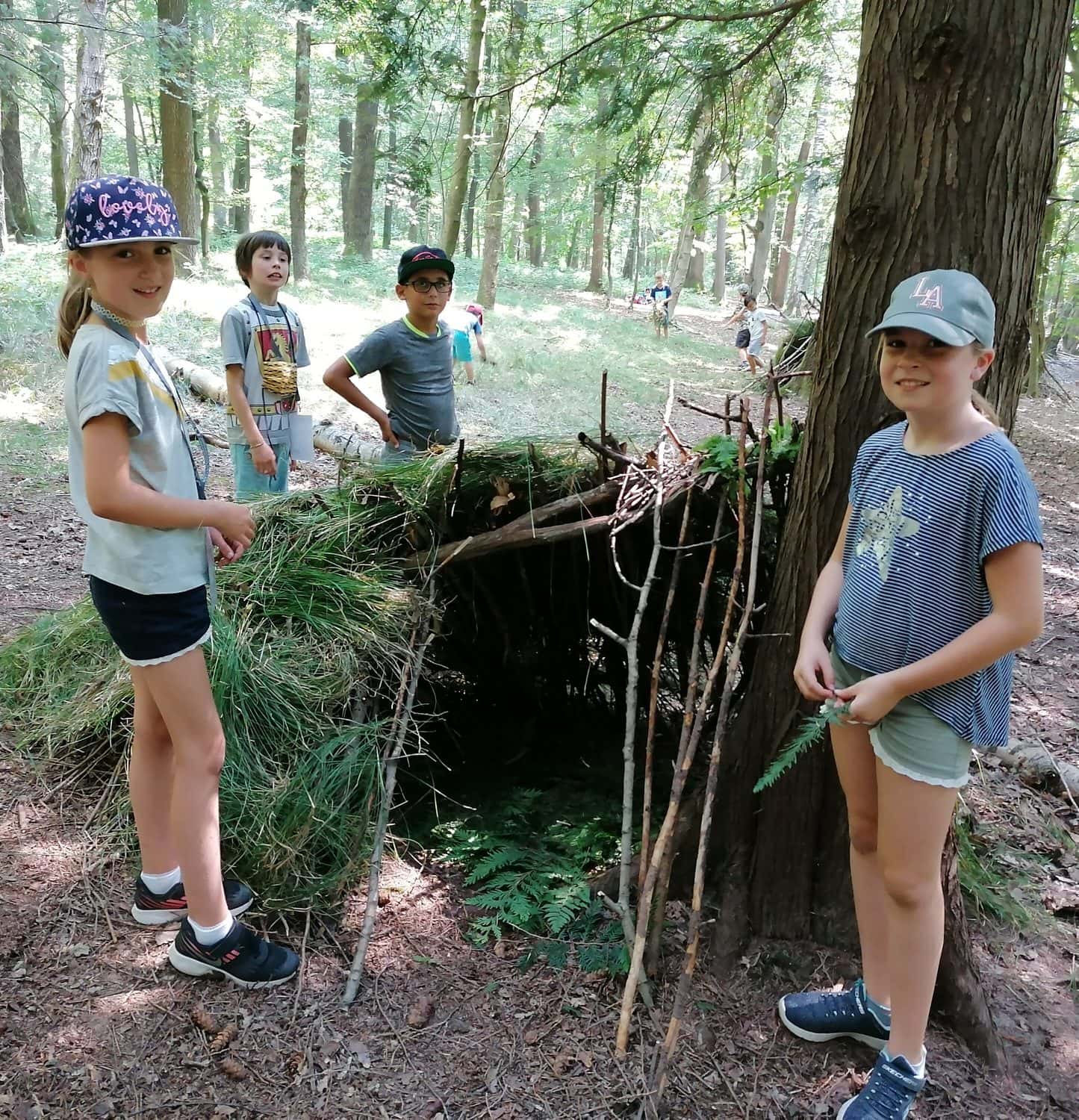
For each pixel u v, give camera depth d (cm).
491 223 1769
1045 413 1281
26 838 255
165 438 190
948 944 216
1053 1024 227
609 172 474
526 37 471
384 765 270
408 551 318
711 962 231
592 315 2028
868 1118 183
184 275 1466
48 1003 204
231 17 1598
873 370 211
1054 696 445
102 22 1053
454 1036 208
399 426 383
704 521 291
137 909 231
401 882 261
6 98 1589
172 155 1485
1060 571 639
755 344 1427
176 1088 189
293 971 220
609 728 360
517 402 1055
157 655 194
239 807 251
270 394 413
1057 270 1122
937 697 166
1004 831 316
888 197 203
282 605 292
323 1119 185
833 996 211
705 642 320
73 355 181
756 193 569
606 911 246
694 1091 197
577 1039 208
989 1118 197
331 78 959
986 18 186
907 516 166
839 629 183
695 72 426
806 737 175
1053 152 200
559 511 287
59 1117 180
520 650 348
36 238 2017
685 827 253
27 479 642
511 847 276
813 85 977
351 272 2139
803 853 233
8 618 406
